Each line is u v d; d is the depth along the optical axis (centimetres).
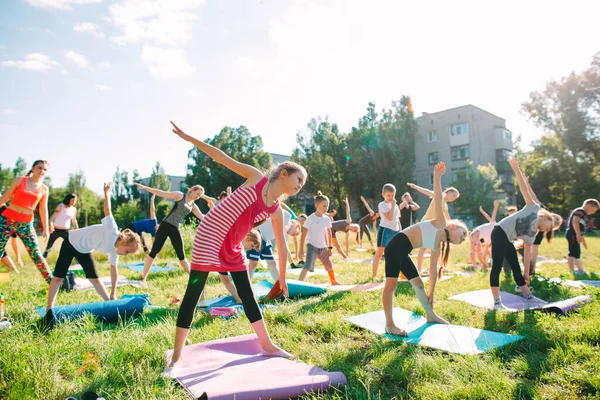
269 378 263
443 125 3925
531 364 286
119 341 334
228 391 235
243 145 4512
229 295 563
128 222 4275
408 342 343
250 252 615
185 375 273
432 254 413
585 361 287
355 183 3797
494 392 245
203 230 299
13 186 552
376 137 3747
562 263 901
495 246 484
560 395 241
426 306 414
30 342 314
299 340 365
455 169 3844
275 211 324
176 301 527
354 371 281
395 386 262
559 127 3447
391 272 383
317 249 643
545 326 369
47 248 791
